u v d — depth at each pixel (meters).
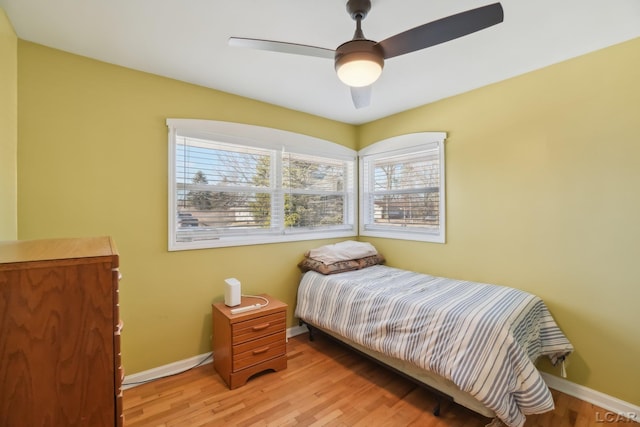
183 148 2.45
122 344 2.15
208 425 1.77
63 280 0.89
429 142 2.91
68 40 1.84
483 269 2.56
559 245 2.14
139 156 2.22
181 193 2.45
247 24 1.69
